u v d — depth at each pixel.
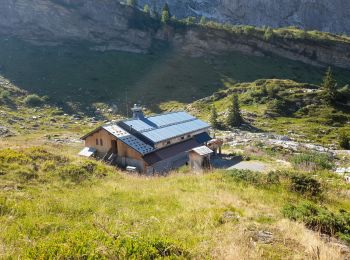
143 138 49.19
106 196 18.88
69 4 165.75
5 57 139.88
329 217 15.34
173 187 22.97
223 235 12.46
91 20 165.38
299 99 94.75
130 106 111.31
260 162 45.41
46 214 14.38
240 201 18.72
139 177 29.03
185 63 155.25
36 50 149.75
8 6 156.62
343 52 163.88
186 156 51.97
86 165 26.92
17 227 12.16
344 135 67.31
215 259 10.10
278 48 165.50
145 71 143.88
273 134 73.31
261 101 97.12
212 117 82.38
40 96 112.00
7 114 89.06
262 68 152.12
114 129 48.97
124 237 9.86
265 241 12.00
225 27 171.00
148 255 9.09
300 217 15.65
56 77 128.75
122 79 133.62
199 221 14.50
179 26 172.75
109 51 160.12
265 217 15.70
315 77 149.00
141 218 14.81
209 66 152.50
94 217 14.27
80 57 149.00
